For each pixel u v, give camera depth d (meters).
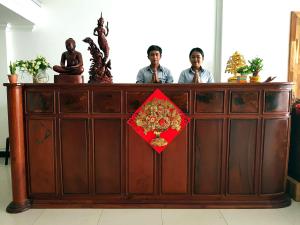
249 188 2.39
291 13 3.94
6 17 3.50
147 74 3.12
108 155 2.36
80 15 4.01
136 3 4.00
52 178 2.38
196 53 2.87
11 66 2.30
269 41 3.98
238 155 2.36
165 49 4.07
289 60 4.02
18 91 2.28
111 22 4.02
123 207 2.38
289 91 2.35
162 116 2.32
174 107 2.30
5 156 4.03
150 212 2.32
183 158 2.36
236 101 2.29
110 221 2.17
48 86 2.28
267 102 2.29
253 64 2.54
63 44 4.04
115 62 4.08
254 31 3.94
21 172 2.34
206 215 2.27
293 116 2.68
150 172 2.37
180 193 2.39
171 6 4.01
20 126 2.31
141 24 4.03
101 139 2.34
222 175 2.37
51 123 2.33
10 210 2.32
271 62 4.02
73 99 2.30
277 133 2.36
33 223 2.15
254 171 2.38
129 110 2.31
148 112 2.31
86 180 2.38
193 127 2.33
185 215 2.27
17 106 2.28
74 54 2.43
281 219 2.21
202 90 2.29
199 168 2.37
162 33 4.05
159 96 2.29
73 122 2.33
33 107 2.32
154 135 2.34
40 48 4.04
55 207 2.39
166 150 2.35
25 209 2.36
